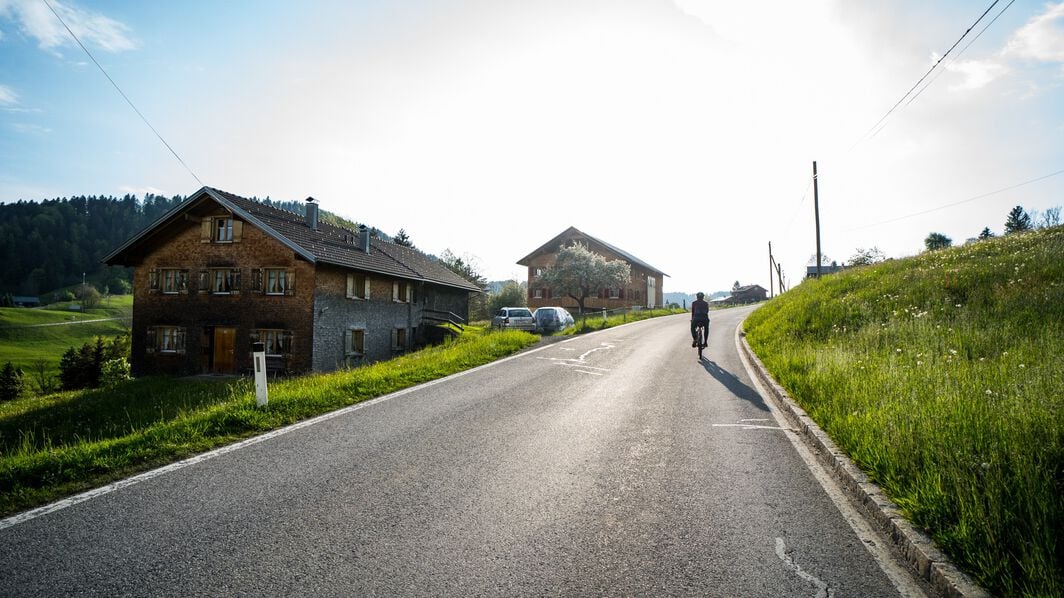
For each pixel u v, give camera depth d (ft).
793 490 12.94
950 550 9.04
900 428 13.96
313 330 63.98
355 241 86.38
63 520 10.93
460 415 21.30
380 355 80.59
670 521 11.14
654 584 8.64
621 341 56.95
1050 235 56.08
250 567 9.09
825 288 62.03
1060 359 18.81
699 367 35.91
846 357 26.84
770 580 8.78
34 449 15.97
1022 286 35.29
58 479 13.34
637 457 15.58
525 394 26.08
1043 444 11.48
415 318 94.48
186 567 9.06
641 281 184.14
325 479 13.58
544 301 164.76
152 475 13.80
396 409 22.47
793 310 54.08
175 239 69.31
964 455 11.57
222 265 67.21
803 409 20.58
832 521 11.14
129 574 8.80
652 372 33.71
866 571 9.11
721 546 10.00
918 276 48.88
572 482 13.47
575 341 57.72
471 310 174.50
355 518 11.18
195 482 13.30
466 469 14.47
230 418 19.17
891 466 12.48
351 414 21.47
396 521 11.04
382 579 8.75
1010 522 8.97
